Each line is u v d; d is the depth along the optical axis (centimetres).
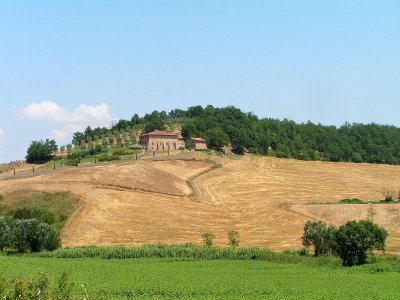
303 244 11700
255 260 10994
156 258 10994
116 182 17338
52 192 15950
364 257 10456
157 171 19600
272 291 7094
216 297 6612
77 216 14612
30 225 11944
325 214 16050
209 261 10662
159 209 15650
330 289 7262
